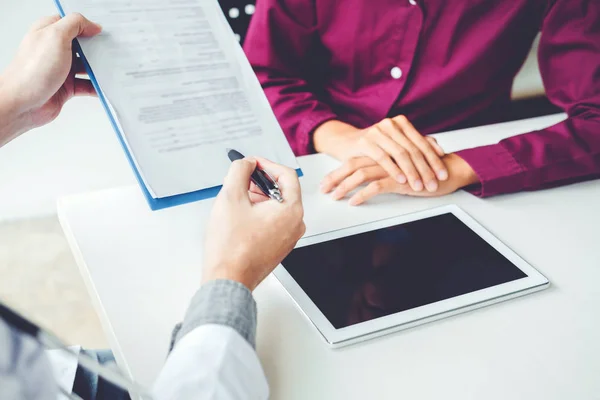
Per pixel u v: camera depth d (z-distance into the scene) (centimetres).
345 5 129
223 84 89
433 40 129
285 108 128
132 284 74
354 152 102
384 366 64
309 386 62
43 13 154
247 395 53
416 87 134
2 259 170
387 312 70
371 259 78
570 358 67
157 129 82
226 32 93
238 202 67
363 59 133
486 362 66
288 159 88
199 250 80
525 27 129
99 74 82
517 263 79
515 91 138
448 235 84
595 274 80
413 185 94
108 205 88
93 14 85
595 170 101
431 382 63
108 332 70
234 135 86
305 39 134
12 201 174
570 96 127
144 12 88
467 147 110
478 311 73
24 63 79
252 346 56
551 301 75
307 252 78
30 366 38
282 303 72
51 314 158
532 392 62
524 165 98
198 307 56
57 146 169
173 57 87
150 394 49
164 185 79
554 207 95
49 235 178
